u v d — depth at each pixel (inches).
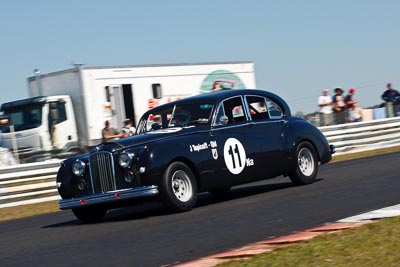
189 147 1306.6
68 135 3038.9
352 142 2694.4
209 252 885.8
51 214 1608.0
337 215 1091.9
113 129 2731.3
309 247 832.3
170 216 1251.8
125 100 3085.6
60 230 1238.3
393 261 745.6
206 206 1363.2
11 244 1113.4
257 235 976.3
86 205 1282.0
